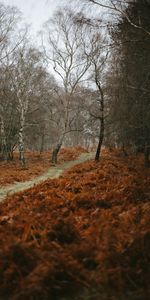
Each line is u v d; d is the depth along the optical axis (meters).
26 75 27.67
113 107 19.64
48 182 12.84
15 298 3.79
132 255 4.55
